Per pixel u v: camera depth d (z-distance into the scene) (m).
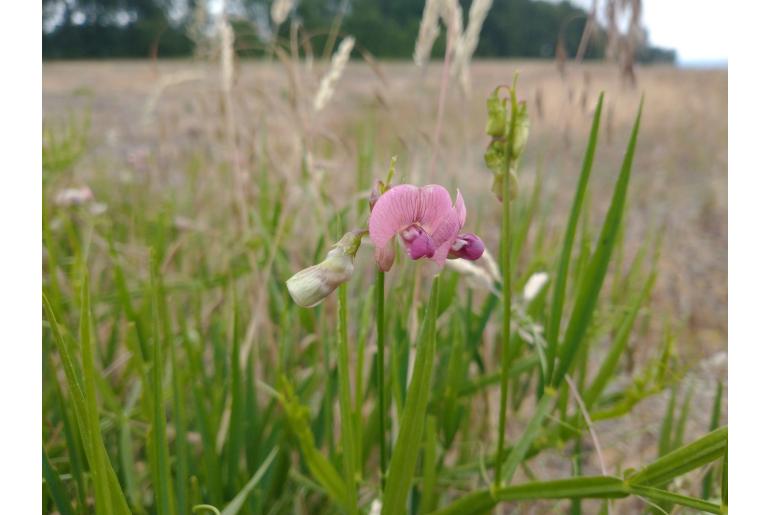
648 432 0.26
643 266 0.40
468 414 0.21
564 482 0.13
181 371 0.20
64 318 0.20
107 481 0.10
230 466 0.17
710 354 0.30
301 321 0.22
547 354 0.16
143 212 0.33
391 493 0.12
